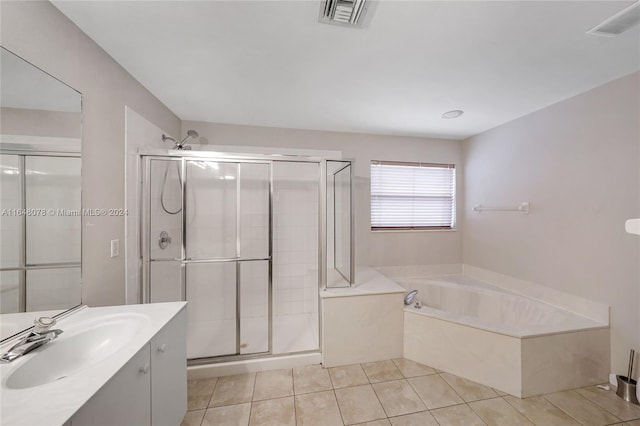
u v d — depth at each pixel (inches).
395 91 76.4
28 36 40.3
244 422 58.4
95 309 50.9
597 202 72.1
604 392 67.4
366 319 80.5
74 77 48.8
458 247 127.1
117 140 61.6
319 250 83.4
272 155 79.5
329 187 96.7
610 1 42.4
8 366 33.4
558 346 67.8
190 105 86.9
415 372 76.0
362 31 50.4
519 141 96.5
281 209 106.3
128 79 65.9
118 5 43.9
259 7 44.4
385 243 119.8
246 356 77.9
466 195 124.6
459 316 77.9
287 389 68.9
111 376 32.0
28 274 41.1
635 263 64.6
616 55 57.6
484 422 58.5
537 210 89.7
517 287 97.6
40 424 24.8
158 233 81.8
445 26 48.9
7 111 37.5
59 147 45.9
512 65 62.2
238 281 82.7
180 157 75.4
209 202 100.3
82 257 50.9
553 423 58.2
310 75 67.6
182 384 53.6
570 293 79.1
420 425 57.6
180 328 52.8
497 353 68.7
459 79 69.3
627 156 65.7
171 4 43.8
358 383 71.3
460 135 119.8
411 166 122.5
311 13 45.8
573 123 78.1
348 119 99.7
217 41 53.8
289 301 107.0
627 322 66.4
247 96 80.1
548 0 42.3
